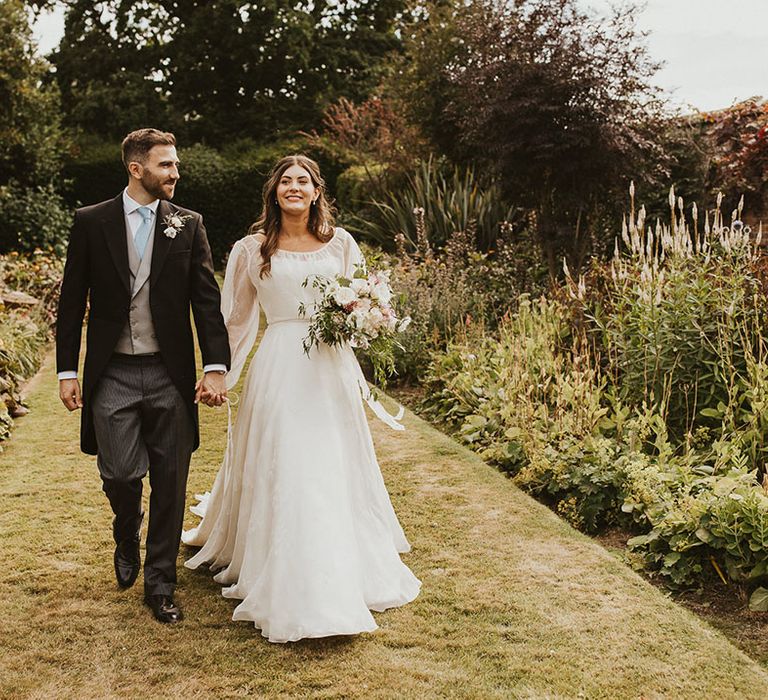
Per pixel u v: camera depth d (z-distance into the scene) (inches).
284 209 128.0
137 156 119.2
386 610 119.0
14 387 239.0
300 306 126.0
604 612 117.7
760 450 161.3
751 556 130.3
